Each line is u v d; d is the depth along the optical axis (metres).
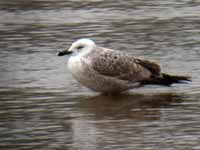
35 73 18.47
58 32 22.83
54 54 20.25
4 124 14.71
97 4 27.20
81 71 16.42
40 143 13.54
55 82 17.73
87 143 13.49
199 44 20.86
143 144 13.38
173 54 19.84
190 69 18.48
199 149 13.04
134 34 22.30
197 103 16.06
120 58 16.73
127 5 26.88
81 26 23.58
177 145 13.27
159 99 16.52
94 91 17.09
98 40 21.62
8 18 25.09
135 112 15.50
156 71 17.12
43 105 15.96
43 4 27.39
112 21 24.25
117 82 16.67
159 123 14.66
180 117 15.04
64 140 13.70
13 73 18.48
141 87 17.47
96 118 15.09
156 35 22.09
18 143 13.56
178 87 17.44
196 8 26.02
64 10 26.19
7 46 21.20
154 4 26.89
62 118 15.09
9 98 16.45
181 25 23.36
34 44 21.39
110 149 13.12
